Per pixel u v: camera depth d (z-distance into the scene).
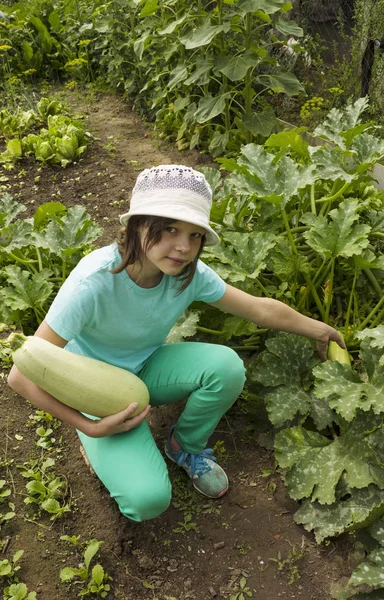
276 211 3.25
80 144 5.62
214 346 2.35
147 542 2.33
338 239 2.88
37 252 3.40
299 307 3.12
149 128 6.06
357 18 5.57
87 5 7.69
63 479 2.57
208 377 2.27
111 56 6.82
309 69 6.20
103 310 2.04
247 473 2.60
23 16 7.78
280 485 2.53
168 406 2.91
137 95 6.48
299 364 2.73
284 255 3.02
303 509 2.37
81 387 2.04
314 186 3.56
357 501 2.32
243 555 2.29
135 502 2.10
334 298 3.31
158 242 1.85
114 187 4.93
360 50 5.44
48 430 2.76
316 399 2.67
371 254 2.93
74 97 7.07
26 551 2.30
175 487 2.54
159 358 2.38
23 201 4.87
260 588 2.19
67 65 7.10
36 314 3.14
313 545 2.30
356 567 2.19
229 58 4.76
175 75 5.22
